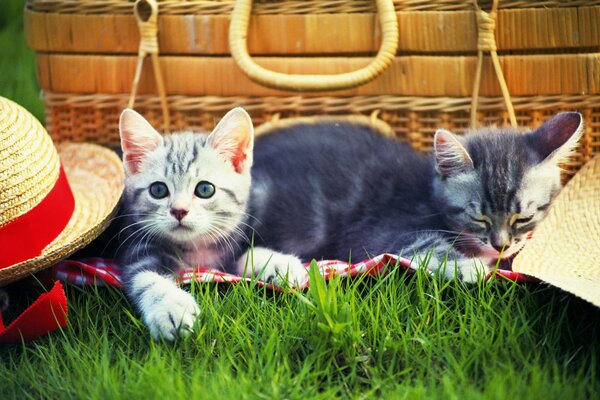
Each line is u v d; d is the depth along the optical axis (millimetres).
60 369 735
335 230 868
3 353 757
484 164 816
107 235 858
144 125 815
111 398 686
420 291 761
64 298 740
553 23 869
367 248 846
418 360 718
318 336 726
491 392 675
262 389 695
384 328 736
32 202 763
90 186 860
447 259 800
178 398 677
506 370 702
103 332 748
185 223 802
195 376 695
